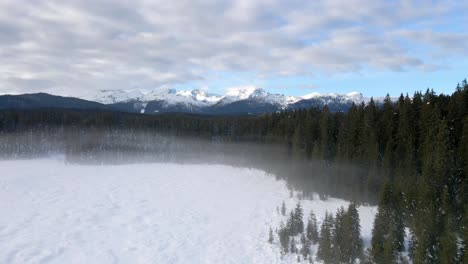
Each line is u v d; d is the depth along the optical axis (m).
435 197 33.16
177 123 129.38
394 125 52.88
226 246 41.69
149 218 53.00
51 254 38.97
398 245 32.22
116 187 74.62
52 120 130.25
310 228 39.97
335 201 53.78
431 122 46.16
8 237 43.25
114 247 41.66
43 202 60.34
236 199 62.16
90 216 53.34
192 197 65.50
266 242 41.72
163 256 39.38
